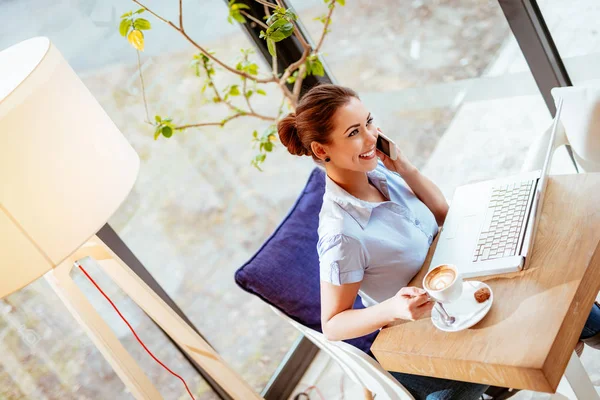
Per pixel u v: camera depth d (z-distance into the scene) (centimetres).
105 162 144
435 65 294
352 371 196
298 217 221
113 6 239
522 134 293
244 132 278
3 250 128
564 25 255
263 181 283
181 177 262
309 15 279
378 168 193
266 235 286
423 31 287
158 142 255
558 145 212
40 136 130
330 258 168
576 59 263
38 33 225
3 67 156
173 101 259
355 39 289
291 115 176
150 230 253
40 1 223
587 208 163
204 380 257
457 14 278
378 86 302
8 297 214
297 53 277
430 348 149
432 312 159
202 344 174
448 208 199
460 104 301
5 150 125
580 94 196
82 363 229
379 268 174
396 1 282
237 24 268
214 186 270
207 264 268
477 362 138
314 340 200
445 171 316
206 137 268
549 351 130
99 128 145
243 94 272
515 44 274
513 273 155
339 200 175
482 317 147
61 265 159
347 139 167
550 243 158
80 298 161
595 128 198
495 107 293
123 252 237
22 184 128
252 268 208
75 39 232
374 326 159
